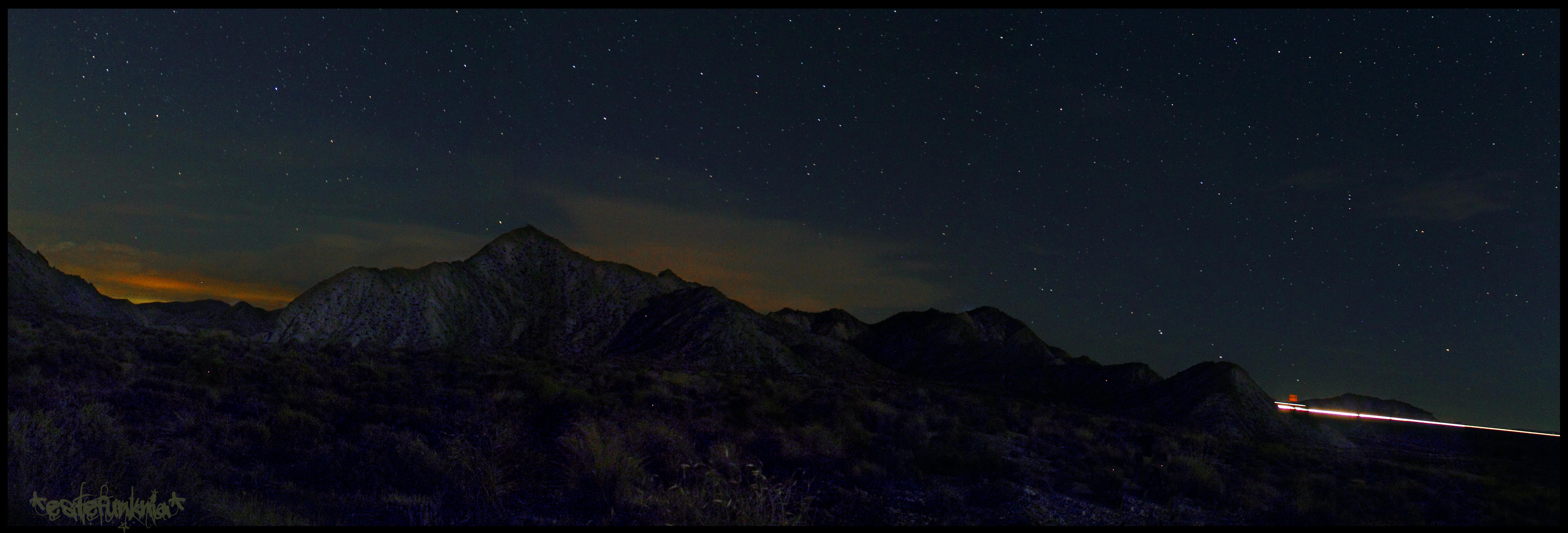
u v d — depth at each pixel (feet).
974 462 42.06
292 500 24.84
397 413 42.45
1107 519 32.40
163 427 33.68
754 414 54.80
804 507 27.55
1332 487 44.19
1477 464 70.23
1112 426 80.84
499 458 31.27
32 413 29.81
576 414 45.85
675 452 34.91
